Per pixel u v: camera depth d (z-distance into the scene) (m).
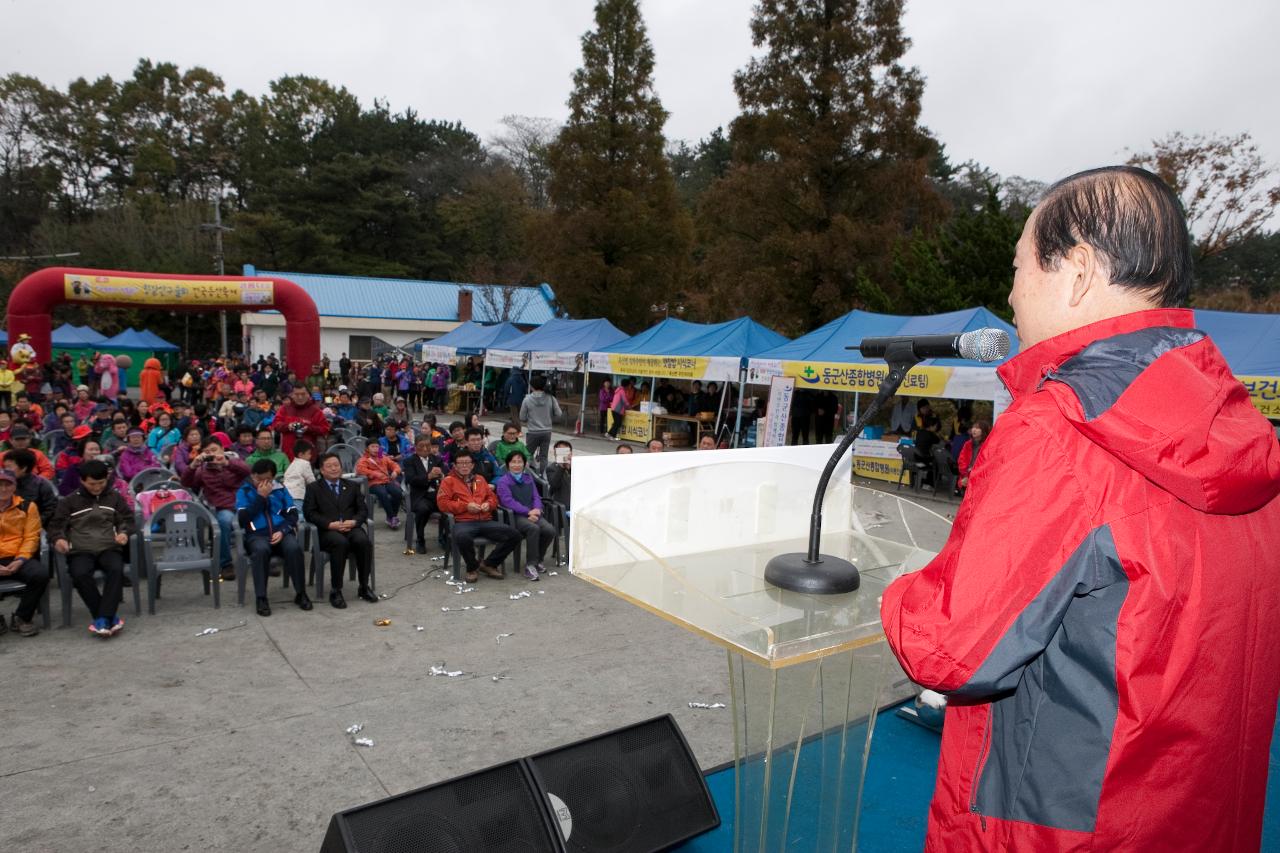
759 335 15.28
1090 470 0.77
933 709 3.51
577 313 26.94
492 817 2.17
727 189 20.91
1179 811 0.77
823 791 2.00
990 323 11.09
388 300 35.94
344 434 11.99
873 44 19.97
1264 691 0.83
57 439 10.93
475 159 51.62
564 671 4.86
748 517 1.61
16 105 49.16
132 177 51.00
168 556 6.00
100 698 4.30
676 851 2.57
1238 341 9.78
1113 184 0.92
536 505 7.27
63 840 3.01
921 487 12.02
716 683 4.70
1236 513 0.76
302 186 42.09
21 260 37.78
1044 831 0.81
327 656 5.04
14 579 5.22
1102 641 0.77
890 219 20.00
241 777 3.51
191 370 26.38
